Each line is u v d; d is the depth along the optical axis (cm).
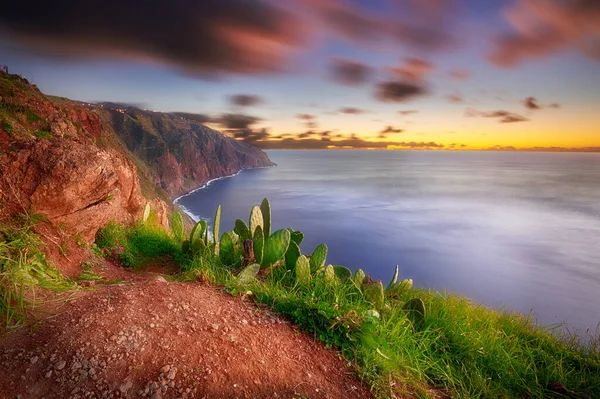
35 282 256
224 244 466
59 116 536
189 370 205
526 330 452
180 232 571
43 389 175
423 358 306
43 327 217
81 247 388
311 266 433
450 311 409
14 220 317
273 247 418
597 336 431
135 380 191
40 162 353
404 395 245
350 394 228
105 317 238
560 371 344
